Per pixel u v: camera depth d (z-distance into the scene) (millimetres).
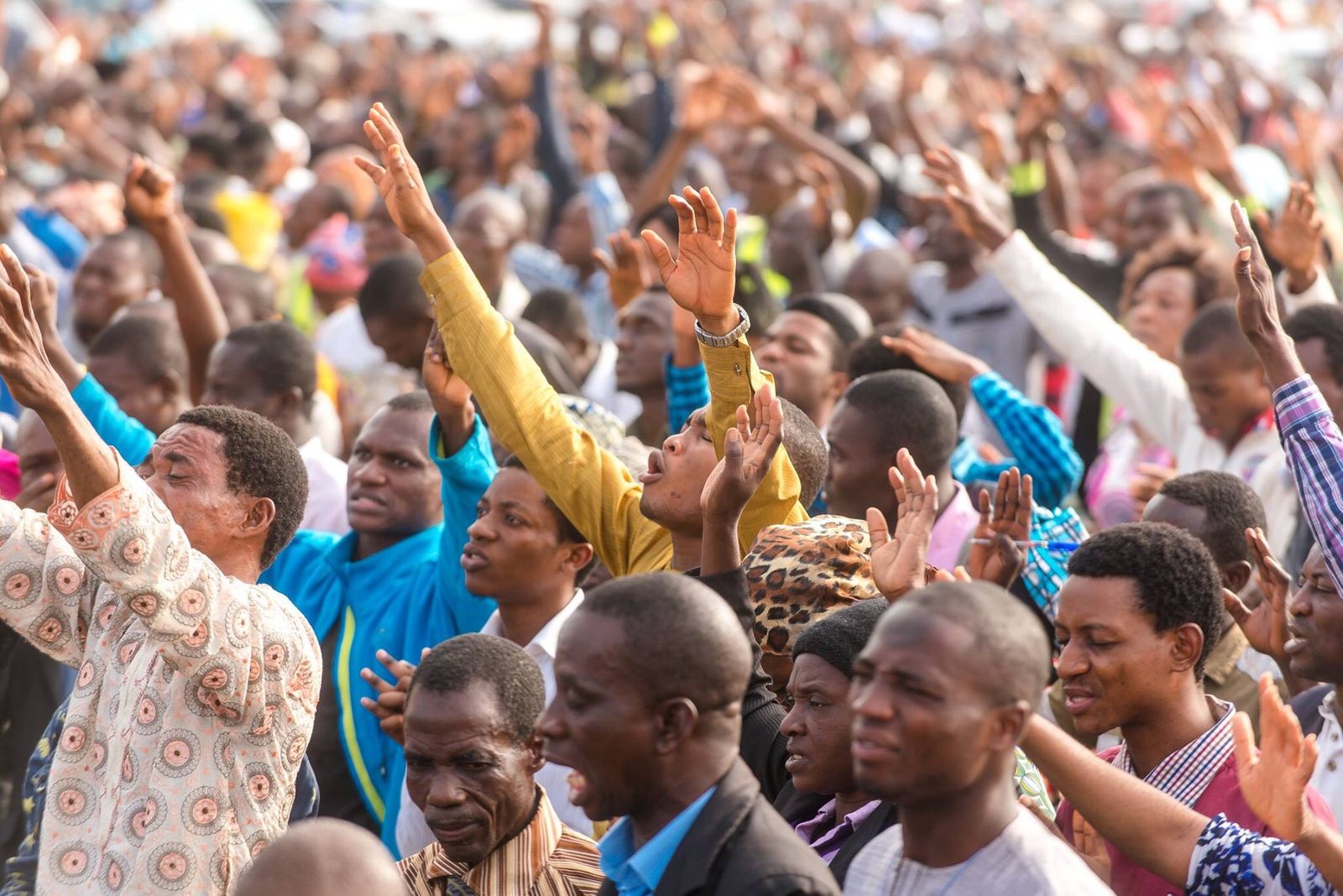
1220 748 3979
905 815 3203
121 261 9227
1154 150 10820
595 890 4109
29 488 6023
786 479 4863
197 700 4137
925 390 5840
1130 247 10109
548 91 14695
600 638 3225
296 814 4711
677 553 4668
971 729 3023
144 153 17172
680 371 6344
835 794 3971
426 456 5898
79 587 4426
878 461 5762
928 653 3023
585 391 9250
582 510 5113
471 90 21625
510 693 4059
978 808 3119
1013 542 4535
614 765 3229
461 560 5266
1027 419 6598
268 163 15359
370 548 5969
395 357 8055
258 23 30188
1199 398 6785
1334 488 4223
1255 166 13047
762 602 4383
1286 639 4574
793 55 24312
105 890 4051
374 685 4500
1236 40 27188
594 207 12188
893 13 29984
